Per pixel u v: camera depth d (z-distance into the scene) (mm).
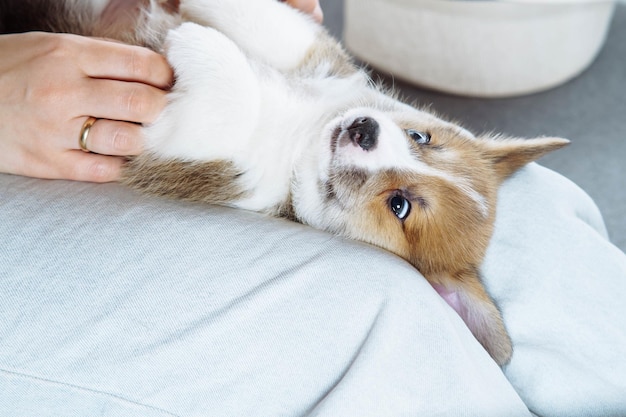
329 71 800
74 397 602
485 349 687
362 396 609
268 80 759
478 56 1100
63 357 603
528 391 686
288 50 784
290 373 614
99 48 659
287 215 761
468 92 1140
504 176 757
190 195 708
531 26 1080
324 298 626
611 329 682
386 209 745
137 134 669
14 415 604
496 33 1077
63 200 649
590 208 764
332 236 673
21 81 651
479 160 766
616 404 677
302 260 638
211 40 710
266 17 778
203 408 604
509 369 690
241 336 613
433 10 1072
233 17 772
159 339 608
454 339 633
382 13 1110
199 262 627
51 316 607
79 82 652
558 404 682
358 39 1161
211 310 616
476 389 629
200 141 701
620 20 1390
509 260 713
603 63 1254
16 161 663
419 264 749
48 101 647
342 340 621
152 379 604
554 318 688
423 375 621
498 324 688
